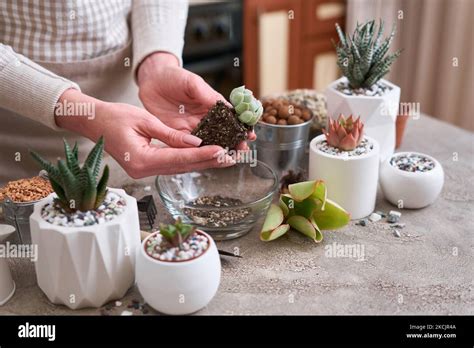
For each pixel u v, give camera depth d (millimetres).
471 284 843
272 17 2176
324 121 1209
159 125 924
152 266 742
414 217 1019
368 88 1127
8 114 1139
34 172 1206
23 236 906
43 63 1121
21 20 1096
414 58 2227
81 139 1209
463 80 2084
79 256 755
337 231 973
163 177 995
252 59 2205
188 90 1038
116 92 1242
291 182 1085
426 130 1371
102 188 788
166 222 986
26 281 854
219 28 2068
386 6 2141
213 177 1063
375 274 863
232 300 807
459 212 1033
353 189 980
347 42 1143
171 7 1212
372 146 1005
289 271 868
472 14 1978
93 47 1167
